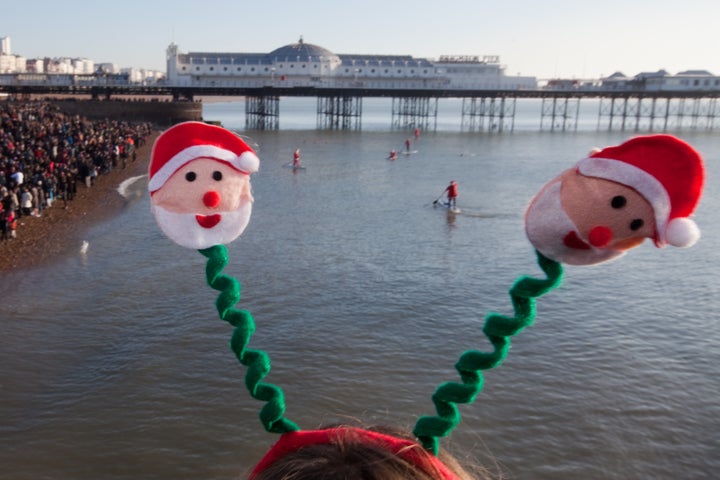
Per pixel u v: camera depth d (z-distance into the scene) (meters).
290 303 18.17
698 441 11.06
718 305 18.44
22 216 29.97
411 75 119.00
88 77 103.50
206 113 189.88
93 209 33.09
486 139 90.75
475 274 21.56
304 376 13.41
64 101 85.81
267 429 1.79
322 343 15.20
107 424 11.44
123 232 27.86
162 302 18.20
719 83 114.44
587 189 1.51
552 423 11.58
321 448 1.41
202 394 12.59
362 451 1.39
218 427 11.40
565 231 1.50
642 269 22.14
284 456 1.44
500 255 24.23
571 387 12.98
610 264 22.64
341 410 12.05
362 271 21.73
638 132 110.69
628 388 12.97
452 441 10.91
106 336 15.65
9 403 12.12
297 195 38.94
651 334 16.03
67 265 22.38
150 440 10.95
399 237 27.34
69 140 47.09
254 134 89.88
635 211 1.48
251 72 114.31
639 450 10.78
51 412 11.82
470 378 1.70
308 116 176.62
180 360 14.16
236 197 1.80
